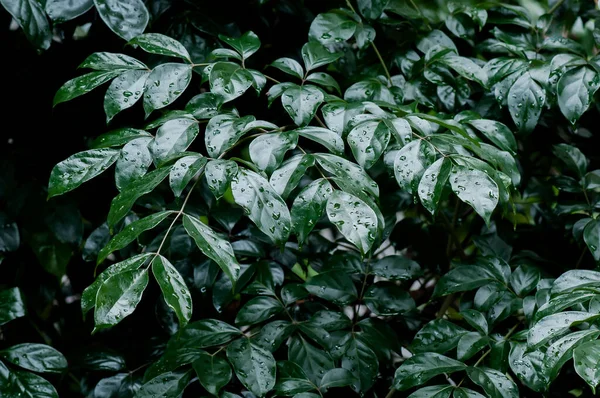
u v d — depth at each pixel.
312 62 1.20
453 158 1.06
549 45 1.29
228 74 1.11
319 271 1.32
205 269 1.26
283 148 1.06
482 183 1.04
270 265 1.27
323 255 1.33
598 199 1.33
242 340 1.17
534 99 1.24
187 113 1.13
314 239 1.35
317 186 1.04
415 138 1.13
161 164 1.06
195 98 1.16
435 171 1.05
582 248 1.36
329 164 1.06
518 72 1.25
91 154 1.09
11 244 1.31
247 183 1.03
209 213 1.30
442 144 1.09
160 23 1.34
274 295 1.24
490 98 1.36
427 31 1.37
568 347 1.00
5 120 1.38
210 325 1.19
